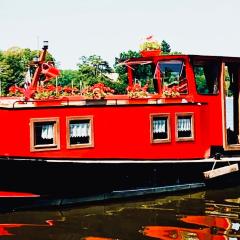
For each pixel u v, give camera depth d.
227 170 14.71
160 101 14.66
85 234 10.61
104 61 52.44
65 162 12.48
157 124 14.30
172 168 14.34
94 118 13.14
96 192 13.16
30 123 12.12
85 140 13.05
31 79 13.68
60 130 12.56
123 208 12.74
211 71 15.46
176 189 14.53
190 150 14.83
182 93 15.20
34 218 11.77
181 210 12.56
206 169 15.02
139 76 16.02
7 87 57.78
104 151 13.30
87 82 50.97
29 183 12.18
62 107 12.59
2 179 11.88
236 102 16.16
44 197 12.48
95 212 12.33
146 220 11.65
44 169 12.27
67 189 12.70
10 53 58.59
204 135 15.12
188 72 15.05
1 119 11.87
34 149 12.16
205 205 13.07
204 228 11.04
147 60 15.65
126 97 14.42
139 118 13.91
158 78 15.44
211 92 15.45
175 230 10.91
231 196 14.16
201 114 15.05
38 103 12.63
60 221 11.55
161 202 13.40
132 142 13.77
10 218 11.77
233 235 10.57
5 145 11.86
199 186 15.05
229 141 16.33
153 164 13.93
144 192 13.91
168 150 14.41
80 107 12.90
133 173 13.66
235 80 16.12
